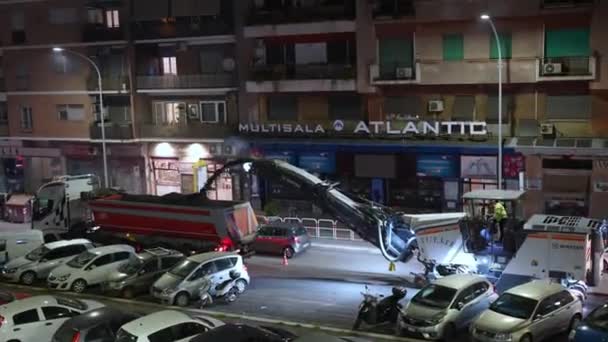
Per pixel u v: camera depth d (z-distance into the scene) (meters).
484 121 35.75
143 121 45.28
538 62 33.88
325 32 38.66
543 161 34.41
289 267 30.70
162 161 45.31
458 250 24.62
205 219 29.84
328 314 23.94
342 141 38.44
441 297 21.61
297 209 40.75
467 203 24.89
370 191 38.94
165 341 18.25
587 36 33.34
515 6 34.03
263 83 40.34
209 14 41.84
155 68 44.53
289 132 40.06
